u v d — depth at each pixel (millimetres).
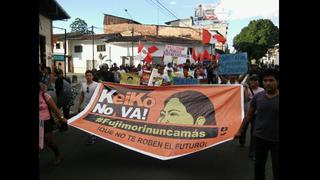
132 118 8727
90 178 7281
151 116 8648
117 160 8609
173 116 8523
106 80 16594
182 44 56688
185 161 8594
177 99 8609
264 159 6047
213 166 8172
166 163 8391
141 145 8359
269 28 72000
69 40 63344
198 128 8266
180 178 7328
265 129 5852
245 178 7352
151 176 7426
